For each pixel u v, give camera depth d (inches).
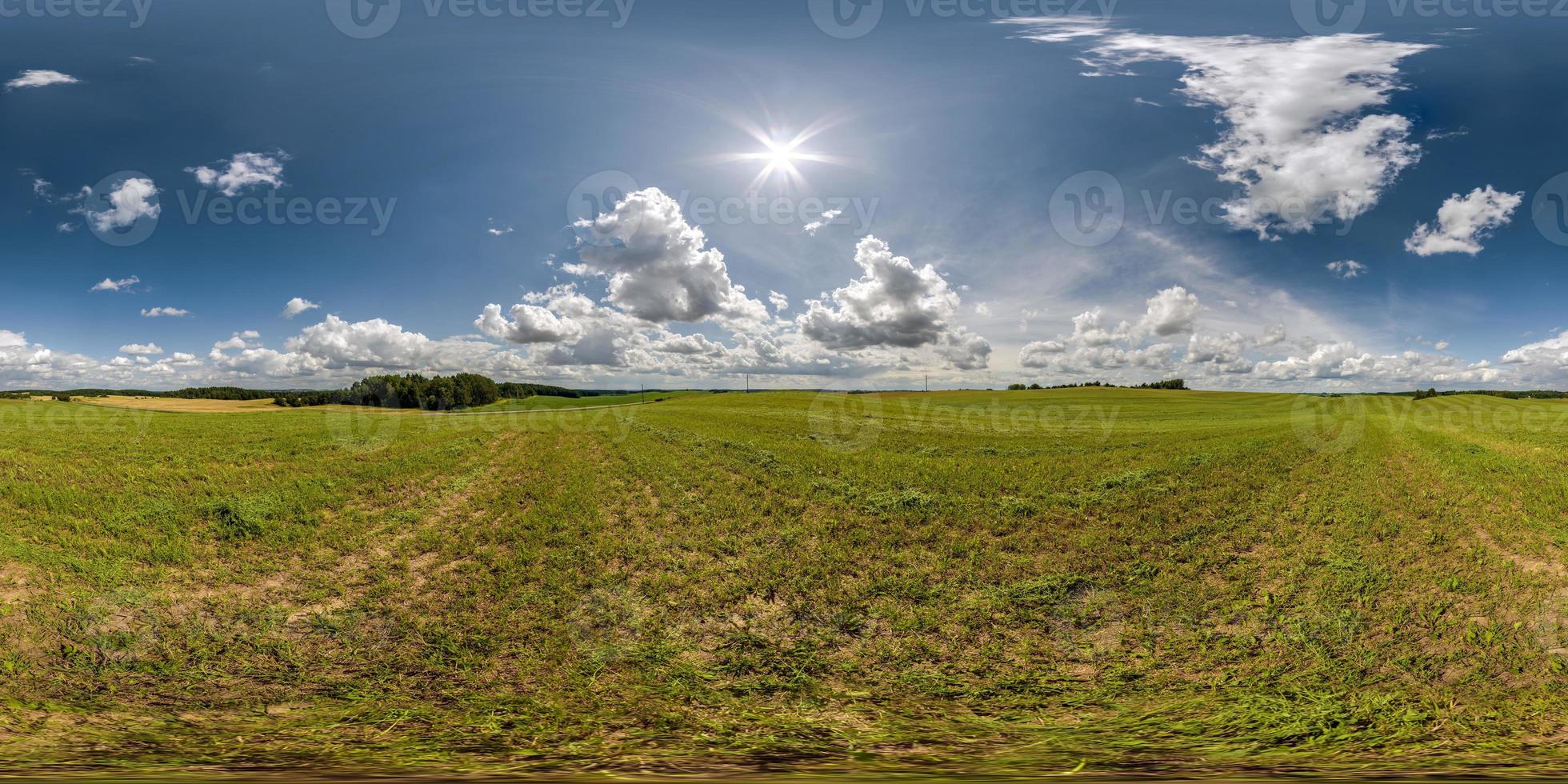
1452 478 543.5
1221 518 436.8
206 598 326.6
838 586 337.1
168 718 221.1
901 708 232.4
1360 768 179.8
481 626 297.4
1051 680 254.7
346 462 629.9
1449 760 186.4
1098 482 535.8
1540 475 538.3
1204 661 266.4
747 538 408.8
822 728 216.1
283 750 195.2
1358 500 478.6
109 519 427.2
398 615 310.2
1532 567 348.2
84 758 185.6
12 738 201.8
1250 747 197.9
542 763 186.1
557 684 249.6
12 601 312.0
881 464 622.8
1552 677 244.1
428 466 628.7
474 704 233.3
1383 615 297.1
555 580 345.1
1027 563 365.1
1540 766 181.3
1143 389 2783.0
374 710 228.2
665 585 340.2
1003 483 536.1
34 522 418.0
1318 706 227.5
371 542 411.8
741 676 257.6
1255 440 799.7
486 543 407.2
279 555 383.2
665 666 263.4
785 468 607.2
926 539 403.9
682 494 515.8
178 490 496.7
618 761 187.9
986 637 289.7
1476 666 254.1
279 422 956.0
